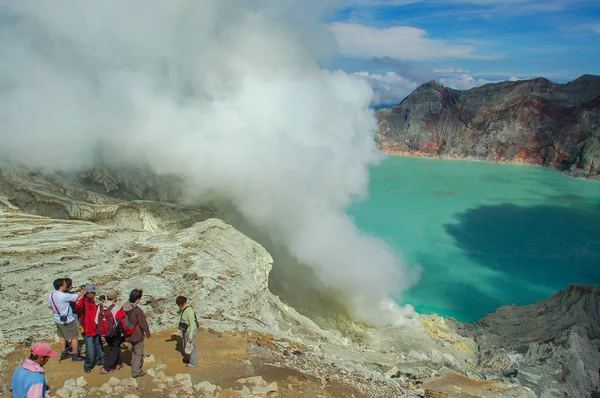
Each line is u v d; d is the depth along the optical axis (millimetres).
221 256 26391
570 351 27906
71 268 19594
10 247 19844
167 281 20016
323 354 17141
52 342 12492
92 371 10617
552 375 25562
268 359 13688
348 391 12594
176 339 13602
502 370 28781
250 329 16641
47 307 15758
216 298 19656
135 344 10375
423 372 21359
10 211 30500
